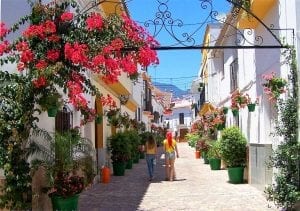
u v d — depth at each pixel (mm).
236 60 19781
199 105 45031
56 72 8172
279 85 10781
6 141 8266
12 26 9180
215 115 24359
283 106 10422
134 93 30688
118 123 20719
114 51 8625
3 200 8375
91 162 10828
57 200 9953
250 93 16062
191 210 11578
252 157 15703
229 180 17188
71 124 13531
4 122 8242
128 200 13344
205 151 27172
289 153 10016
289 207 10227
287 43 10594
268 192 10648
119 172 20734
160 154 38844
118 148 20656
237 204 12234
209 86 32500
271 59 12609
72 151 10211
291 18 10445
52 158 9773
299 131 10180
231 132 16922
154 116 53156
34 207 9555
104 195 14391
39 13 8719
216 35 31469
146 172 22344
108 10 16391
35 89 8516
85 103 10617
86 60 8219
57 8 8727
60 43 8516
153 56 8656
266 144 13438
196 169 23594
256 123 15070
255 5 12359
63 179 9969
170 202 12859
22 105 8391
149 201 13094
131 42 8727
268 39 12766
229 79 21688
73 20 8672
